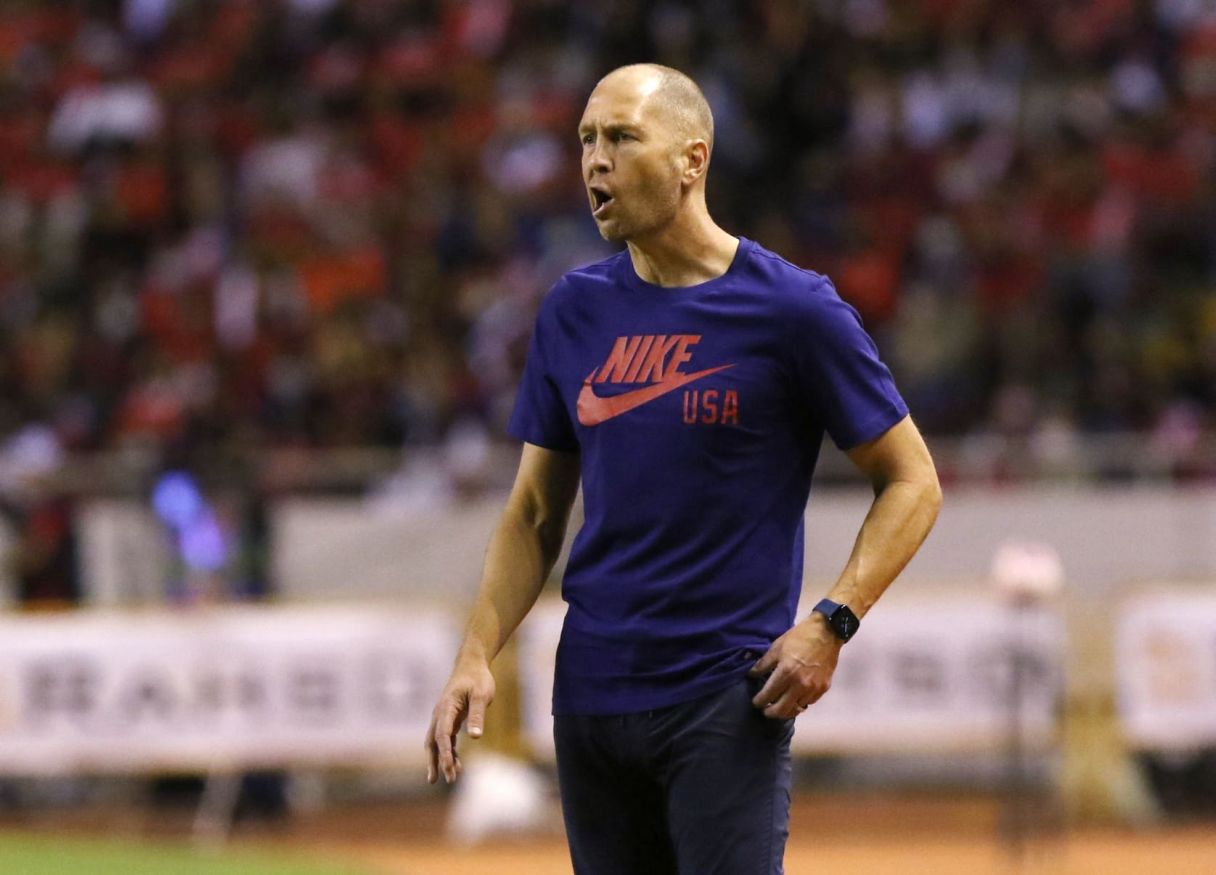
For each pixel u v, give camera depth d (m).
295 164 62.16
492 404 48.41
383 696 38.88
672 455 13.30
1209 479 42.75
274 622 39.03
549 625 38.88
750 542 13.36
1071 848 36.62
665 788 13.47
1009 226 56.34
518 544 14.27
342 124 64.12
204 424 46.44
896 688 38.12
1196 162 59.88
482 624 13.91
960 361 50.34
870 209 58.28
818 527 41.50
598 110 13.34
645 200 13.26
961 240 55.88
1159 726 38.53
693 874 13.23
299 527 42.19
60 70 68.50
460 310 53.28
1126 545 41.88
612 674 13.45
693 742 13.20
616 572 13.50
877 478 13.57
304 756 38.81
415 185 60.44
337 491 43.59
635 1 64.00
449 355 51.38
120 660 39.03
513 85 65.00
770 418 13.35
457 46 67.12
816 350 13.25
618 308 13.80
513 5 67.69
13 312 56.50
